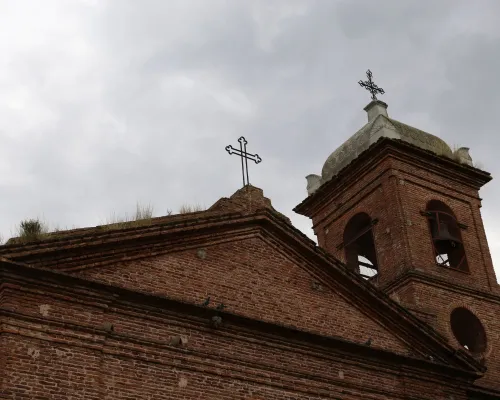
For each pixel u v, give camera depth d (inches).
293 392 792.9
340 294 880.3
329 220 1221.7
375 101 1277.1
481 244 1163.3
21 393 646.5
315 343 829.2
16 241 716.7
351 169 1197.7
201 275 799.1
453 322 1099.3
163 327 748.6
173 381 727.7
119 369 705.6
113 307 729.0
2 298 677.9
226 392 751.7
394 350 882.1
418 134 1223.5
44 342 677.3
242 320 788.6
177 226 796.0
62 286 706.2
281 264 860.0
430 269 1078.4
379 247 1118.4
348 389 828.6
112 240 750.5
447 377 905.5
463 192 1198.9
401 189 1134.4
